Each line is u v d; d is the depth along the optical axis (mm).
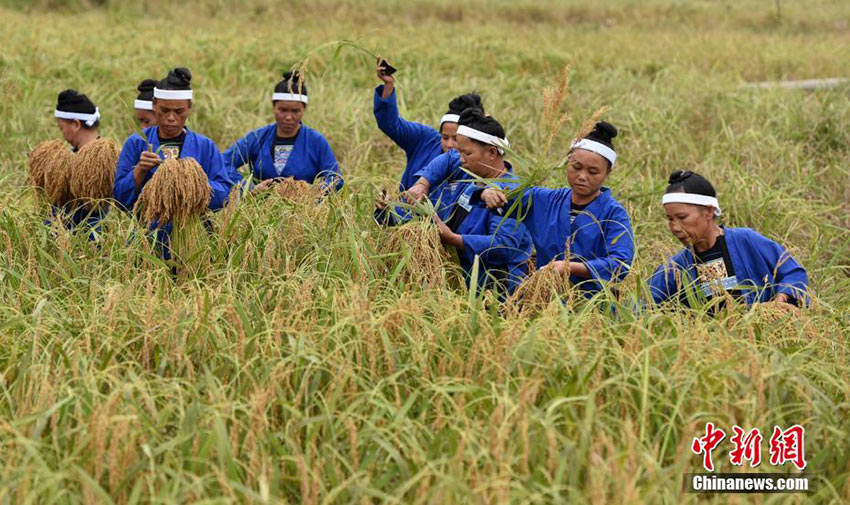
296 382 4234
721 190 9234
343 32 19016
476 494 3344
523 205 5879
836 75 15977
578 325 4648
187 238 5914
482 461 3713
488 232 5895
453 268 5699
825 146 10750
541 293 5117
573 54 16469
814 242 7582
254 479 3648
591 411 3699
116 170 6469
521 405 3713
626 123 11273
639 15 26547
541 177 5945
